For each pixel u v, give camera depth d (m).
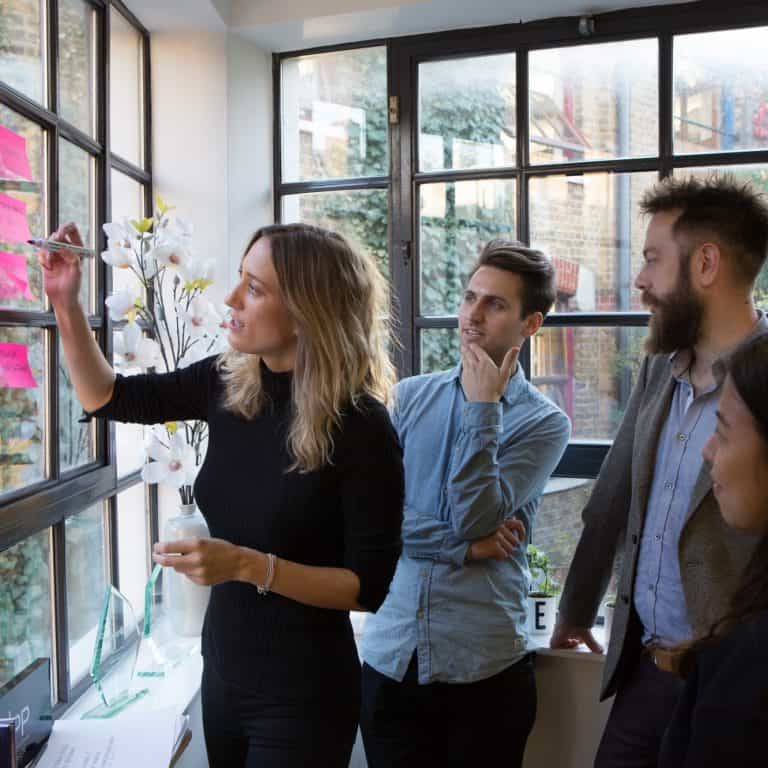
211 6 2.30
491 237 2.53
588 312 2.46
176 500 2.54
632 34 2.36
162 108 2.53
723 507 0.97
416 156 2.58
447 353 2.59
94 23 2.09
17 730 1.31
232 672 1.43
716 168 2.33
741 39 2.29
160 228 2.15
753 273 1.57
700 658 0.94
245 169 2.59
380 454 1.38
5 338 1.64
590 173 2.43
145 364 2.03
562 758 2.23
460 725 1.89
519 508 1.98
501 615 1.89
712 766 0.87
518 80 2.47
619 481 1.85
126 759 1.39
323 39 2.58
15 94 1.63
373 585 1.36
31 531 1.65
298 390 1.37
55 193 1.81
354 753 2.40
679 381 1.68
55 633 1.85
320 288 1.37
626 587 1.69
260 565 1.31
